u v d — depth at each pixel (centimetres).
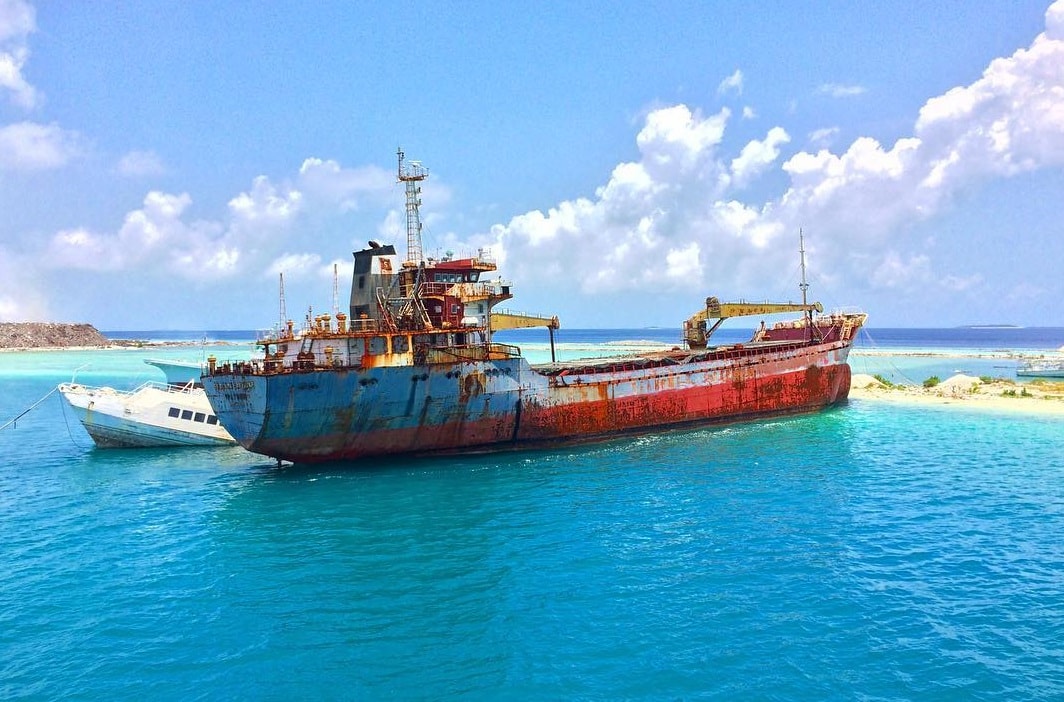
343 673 1466
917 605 1734
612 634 1608
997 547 2145
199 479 3081
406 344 3309
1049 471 3134
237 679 1445
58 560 2105
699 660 1483
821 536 2253
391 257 3488
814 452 3550
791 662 1469
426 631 1641
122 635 1628
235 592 1866
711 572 1959
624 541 2220
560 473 3112
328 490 2848
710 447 3672
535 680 1422
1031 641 1547
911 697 1334
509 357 3425
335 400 3084
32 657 1523
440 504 2644
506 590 1856
